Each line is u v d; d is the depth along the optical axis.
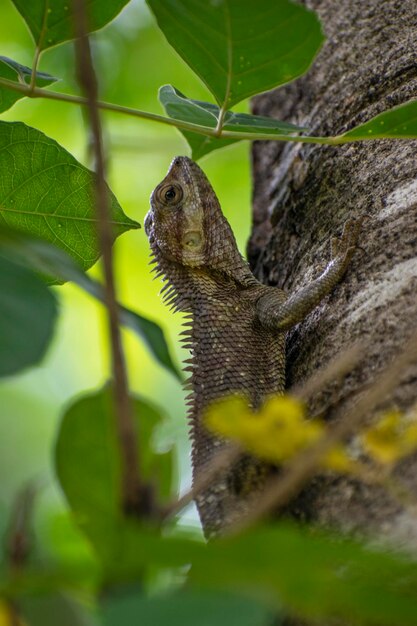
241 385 4.55
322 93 5.03
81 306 8.62
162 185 5.59
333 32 5.29
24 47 7.58
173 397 8.77
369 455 2.66
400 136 3.34
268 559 1.67
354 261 3.73
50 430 9.98
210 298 5.09
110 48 7.97
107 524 1.98
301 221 4.59
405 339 3.01
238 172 8.29
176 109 3.92
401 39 4.70
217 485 3.80
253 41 3.11
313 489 2.81
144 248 8.11
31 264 2.27
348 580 1.91
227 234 5.36
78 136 7.90
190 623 1.63
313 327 3.91
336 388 3.08
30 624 2.15
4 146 3.62
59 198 3.70
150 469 2.26
